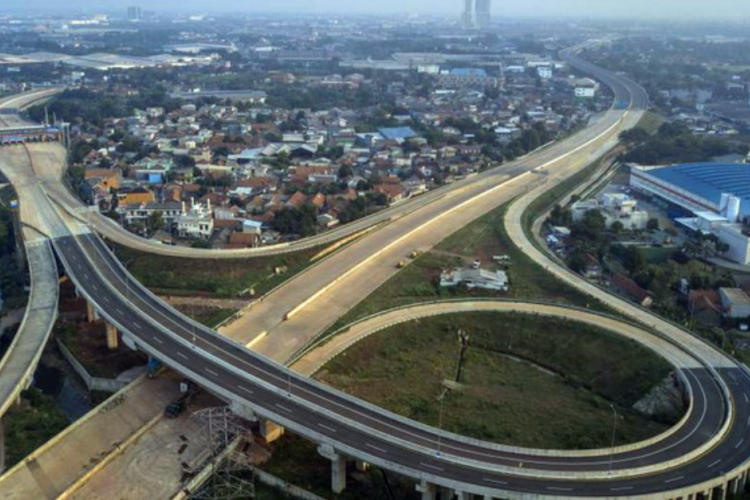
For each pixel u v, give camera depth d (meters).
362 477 132.88
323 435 129.00
